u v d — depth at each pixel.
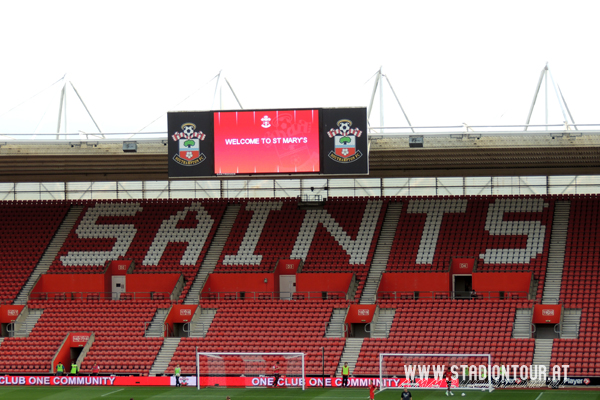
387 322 53.03
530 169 60.81
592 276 53.94
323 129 50.31
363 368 48.91
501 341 49.41
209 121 51.12
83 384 50.59
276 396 44.75
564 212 60.81
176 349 52.25
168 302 56.78
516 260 56.75
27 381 51.16
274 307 55.50
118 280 61.03
